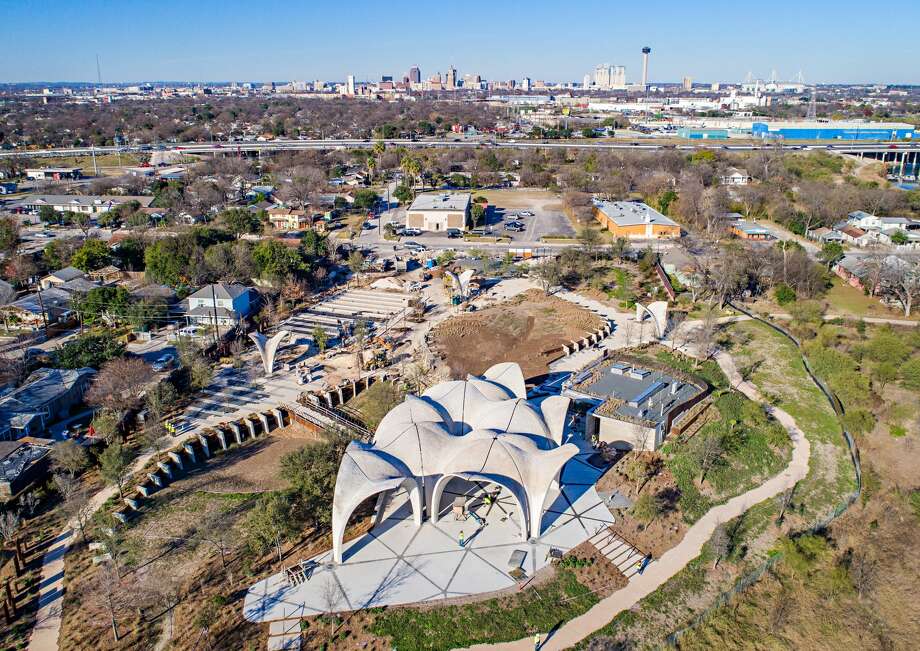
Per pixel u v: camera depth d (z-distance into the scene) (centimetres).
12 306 9156
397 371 7756
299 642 3909
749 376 7706
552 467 4741
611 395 6594
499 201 18150
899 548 4956
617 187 17738
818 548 4741
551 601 4219
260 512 4809
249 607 4184
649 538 4862
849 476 5803
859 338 8556
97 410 6694
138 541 4925
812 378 7581
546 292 10544
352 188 19238
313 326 9338
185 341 7975
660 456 5903
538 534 4806
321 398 7088
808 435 6456
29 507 5359
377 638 3931
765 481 5691
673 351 8338
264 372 7812
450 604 4175
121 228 14688
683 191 15700
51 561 4759
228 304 9119
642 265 11381
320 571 4478
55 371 7194
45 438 6256
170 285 10338
